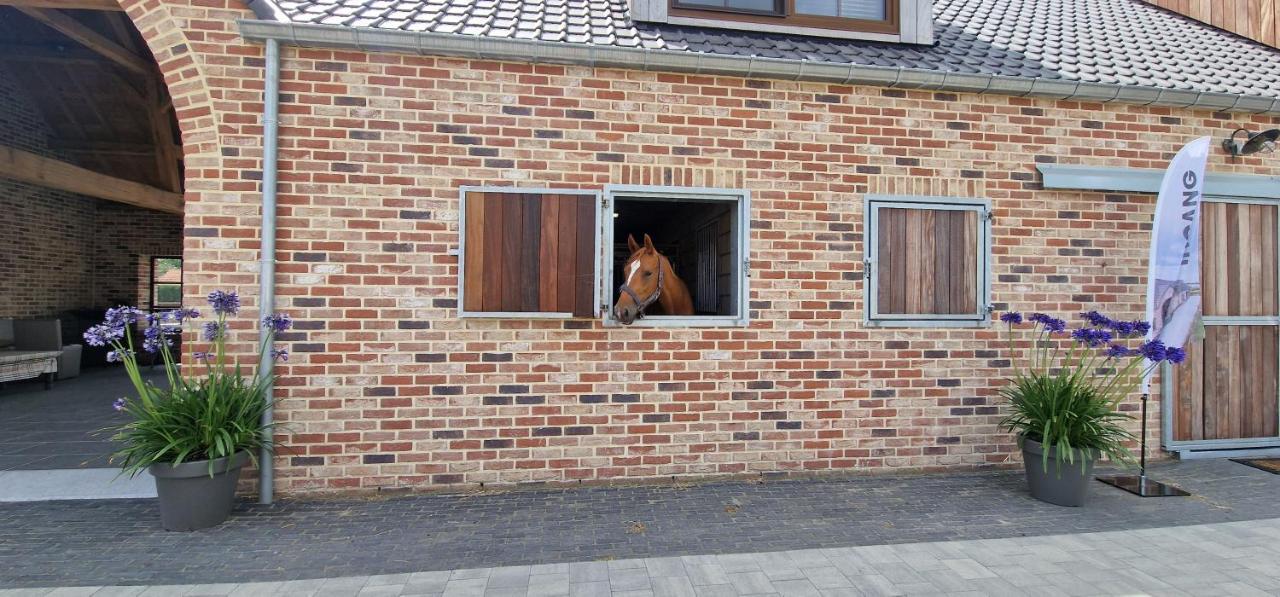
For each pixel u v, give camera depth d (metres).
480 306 4.32
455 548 3.45
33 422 6.43
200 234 4.09
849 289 4.75
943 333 4.86
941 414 4.86
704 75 4.61
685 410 4.57
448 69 4.34
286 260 4.16
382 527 3.73
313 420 4.19
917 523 3.85
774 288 4.67
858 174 4.78
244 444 3.88
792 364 4.69
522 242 4.38
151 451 3.62
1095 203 5.09
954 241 4.89
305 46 4.18
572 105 4.47
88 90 9.28
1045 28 6.62
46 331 9.11
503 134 4.40
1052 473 4.19
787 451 4.68
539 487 4.41
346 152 4.23
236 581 3.06
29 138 9.62
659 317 4.55
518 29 4.62
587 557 3.35
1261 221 5.49
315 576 3.12
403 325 4.28
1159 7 8.15
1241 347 5.46
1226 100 5.13
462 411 4.34
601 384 4.48
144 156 10.51
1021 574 3.16
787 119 4.71
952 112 4.91
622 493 4.33
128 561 3.26
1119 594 2.97
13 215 9.80
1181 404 5.34
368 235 4.24
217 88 4.11
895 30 5.51
